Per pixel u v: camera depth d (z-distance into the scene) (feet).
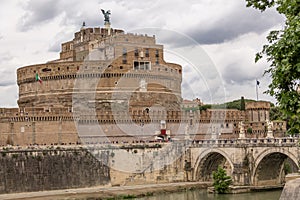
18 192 445.37
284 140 441.27
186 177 533.96
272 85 105.81
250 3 114.11
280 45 101.81
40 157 466.29
